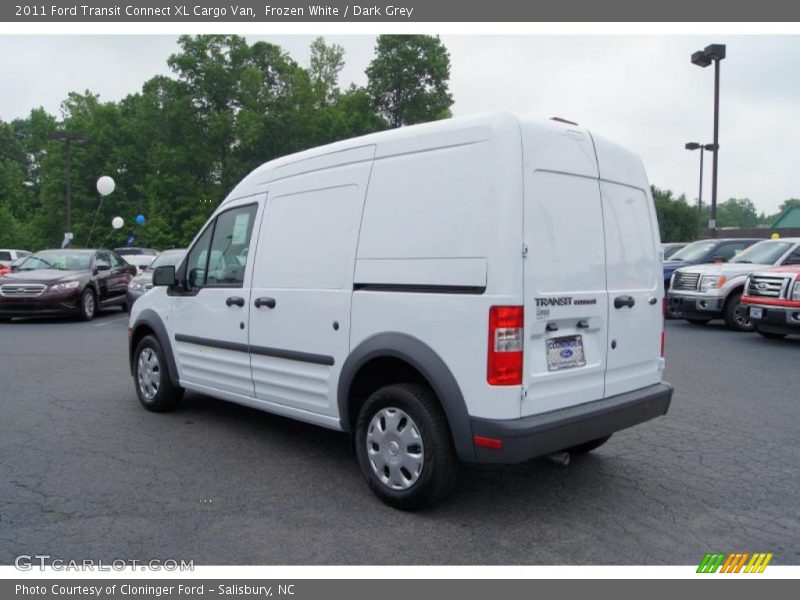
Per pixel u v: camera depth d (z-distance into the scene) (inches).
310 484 177.2
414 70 1920.5
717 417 247.0
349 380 168.6
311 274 181.6
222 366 216.5
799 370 339.9
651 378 184.4
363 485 176.9
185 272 232.7
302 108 1750.7
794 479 182.7
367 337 164.6
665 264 626.8
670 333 496.1
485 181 144.6
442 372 146.6
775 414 251.1
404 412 156.9
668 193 2276.1
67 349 407.2
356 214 171.5
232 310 209.2
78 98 2112.5
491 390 139.9
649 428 232.5
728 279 504.4
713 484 178.9
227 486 175.2
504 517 156.8
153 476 182.2
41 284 550.0
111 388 293.0
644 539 145.8
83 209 1802.4
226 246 217.0
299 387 187.3
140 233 1561.3
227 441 215.6
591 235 161.9
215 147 1697.8
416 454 155.1
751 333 494.6
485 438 140.5
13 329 517.0
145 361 254.2
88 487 173.5
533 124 148.8
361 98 1814.7
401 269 157.8
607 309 165.6
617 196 173.2
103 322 575.2
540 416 146.1
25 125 2689.5
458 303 144.6
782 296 412.5
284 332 189.6
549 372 149.6
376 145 169.5
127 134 1828.2
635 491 173.8
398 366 167.0
